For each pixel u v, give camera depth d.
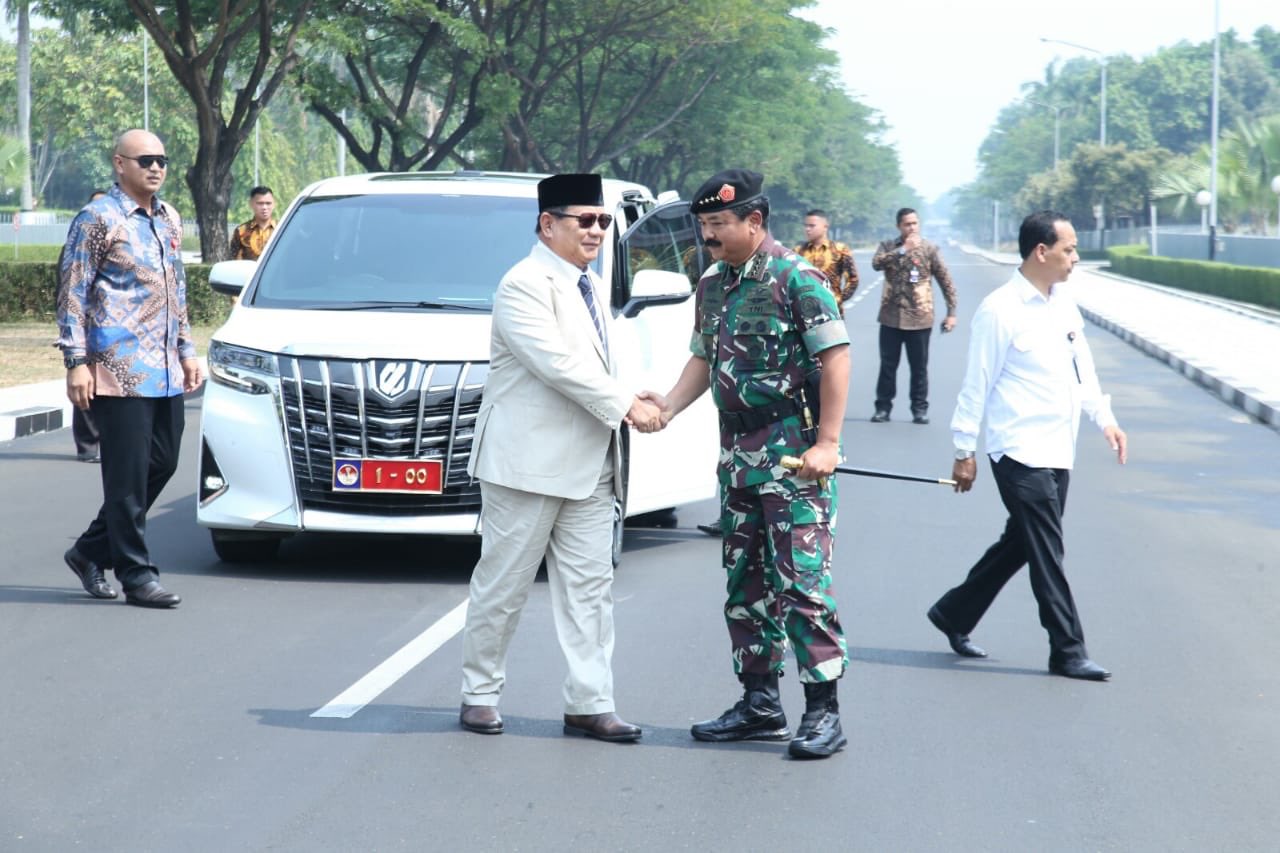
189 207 87.81
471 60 37.47
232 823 4.97
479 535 8.39
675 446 9.48
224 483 8.47
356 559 9.09
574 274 5.81
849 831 4.96
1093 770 5.60
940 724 6.13
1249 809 5.22
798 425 5.65
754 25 42.69
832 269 15.35
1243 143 68.44
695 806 5.17
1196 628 7.79
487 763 5.58
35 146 92.62
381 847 4.78
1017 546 7.04
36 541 9.64
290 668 6.80
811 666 5.71
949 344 27.25
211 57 27.80
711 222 5.62
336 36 30.81
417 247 9.18
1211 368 21.61
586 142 45.59
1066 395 6.81
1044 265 6.77
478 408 8.34
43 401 15.94
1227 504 11.62
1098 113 142.38
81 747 5.71
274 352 8.42
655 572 8.87
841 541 9.91
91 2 29.95
